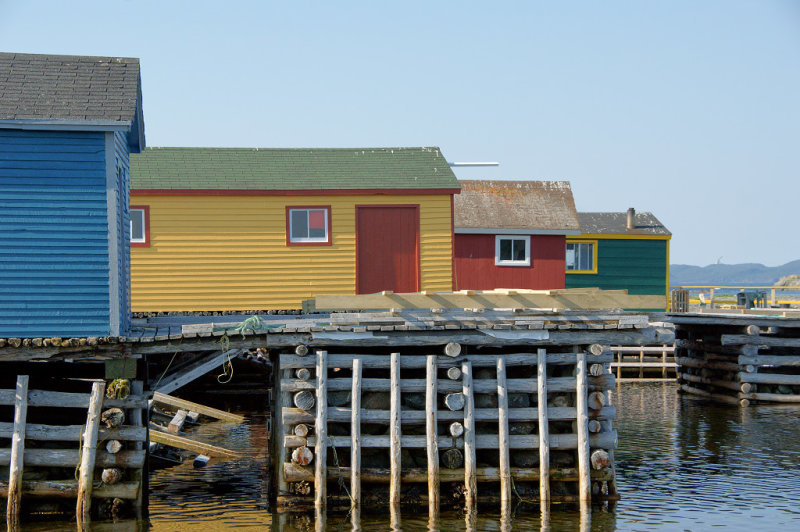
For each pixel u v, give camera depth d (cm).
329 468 1290
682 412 2267
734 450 1741
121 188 1432
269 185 2070
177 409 2081
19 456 1220
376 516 1245
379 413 1290
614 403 2450
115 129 1311
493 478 1298
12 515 1216
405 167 2227
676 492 1394
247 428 2025
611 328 1330
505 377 1299
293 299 2081
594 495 1338
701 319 2436
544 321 1323
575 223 2875
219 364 2083
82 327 1303
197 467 1609
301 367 1291
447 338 1306
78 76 1420
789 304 3984
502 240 2816
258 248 2077
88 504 1222
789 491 1402
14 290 1291
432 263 2116
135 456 1251
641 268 3497
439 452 1301
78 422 1437
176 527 1203
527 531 1171
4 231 1294
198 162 2188
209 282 2062
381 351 1391
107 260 1316
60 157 1310
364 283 2098
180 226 2058
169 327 1571
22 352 1250
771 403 2430
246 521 1231
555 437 1315
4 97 1323
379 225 2109
